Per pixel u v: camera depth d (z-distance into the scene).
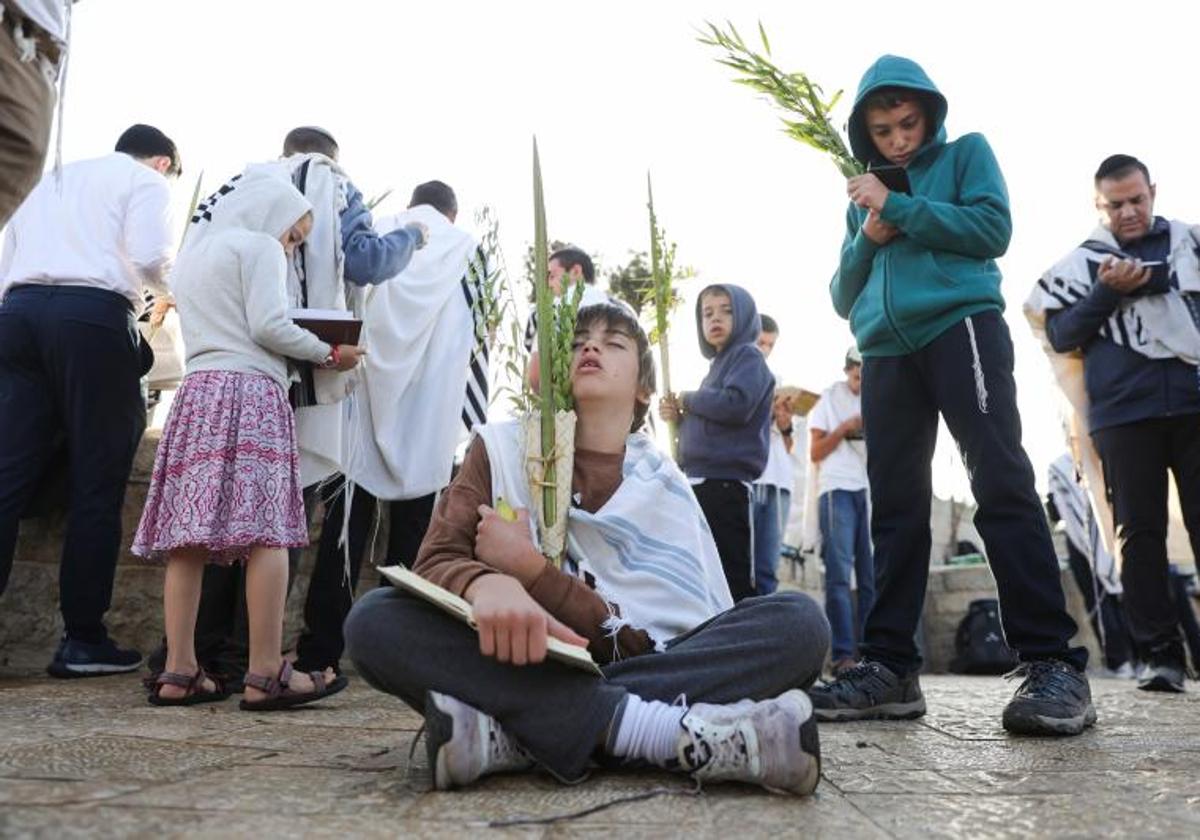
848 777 1.67
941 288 2.65
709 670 1.57
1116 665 5.88
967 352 2.59
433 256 3.66
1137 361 3.64
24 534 3.75
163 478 2.65
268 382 2.70
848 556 5.75
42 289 3.33
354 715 2.55
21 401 3.35
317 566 3.30
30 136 1.77
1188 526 3.65
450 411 3.59
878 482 2.80
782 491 4.92
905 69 2.74
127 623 3.91
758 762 1.41
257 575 2.62
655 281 3.34
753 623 1.60
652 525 1.78
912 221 2.60
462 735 1.41
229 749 1.86
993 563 2.50
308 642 3.26
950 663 7.24
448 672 1.48
